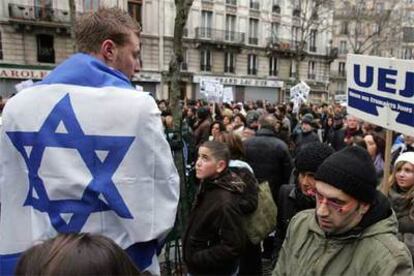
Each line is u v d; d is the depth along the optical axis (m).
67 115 1.40
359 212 1.55
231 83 35.34
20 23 24.91
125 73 1.61
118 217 1.40
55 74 1.48
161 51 30.39
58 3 26.20
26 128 1.42
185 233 2.80
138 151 1.41
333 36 51.00
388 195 3.16
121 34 1.55
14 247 1.45
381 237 1.53
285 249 1.86
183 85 32.88
